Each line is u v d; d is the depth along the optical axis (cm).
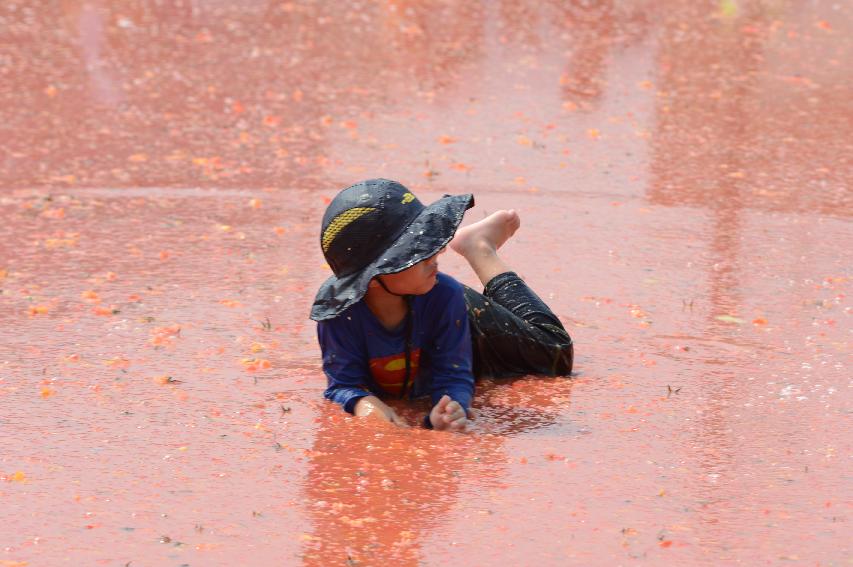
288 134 2016
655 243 1435
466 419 933
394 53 2664
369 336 955
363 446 882
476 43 2764
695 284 1277
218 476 831
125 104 2217
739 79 2409
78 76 2439
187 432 909
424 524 754
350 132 2027
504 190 1691
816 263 1348
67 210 1583
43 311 1190
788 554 708
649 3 3203
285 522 760
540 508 776
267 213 1570
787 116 2131
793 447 870
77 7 3161
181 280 1294
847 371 1020
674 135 2012
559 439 895
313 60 2594
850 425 909
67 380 1012
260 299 1232
